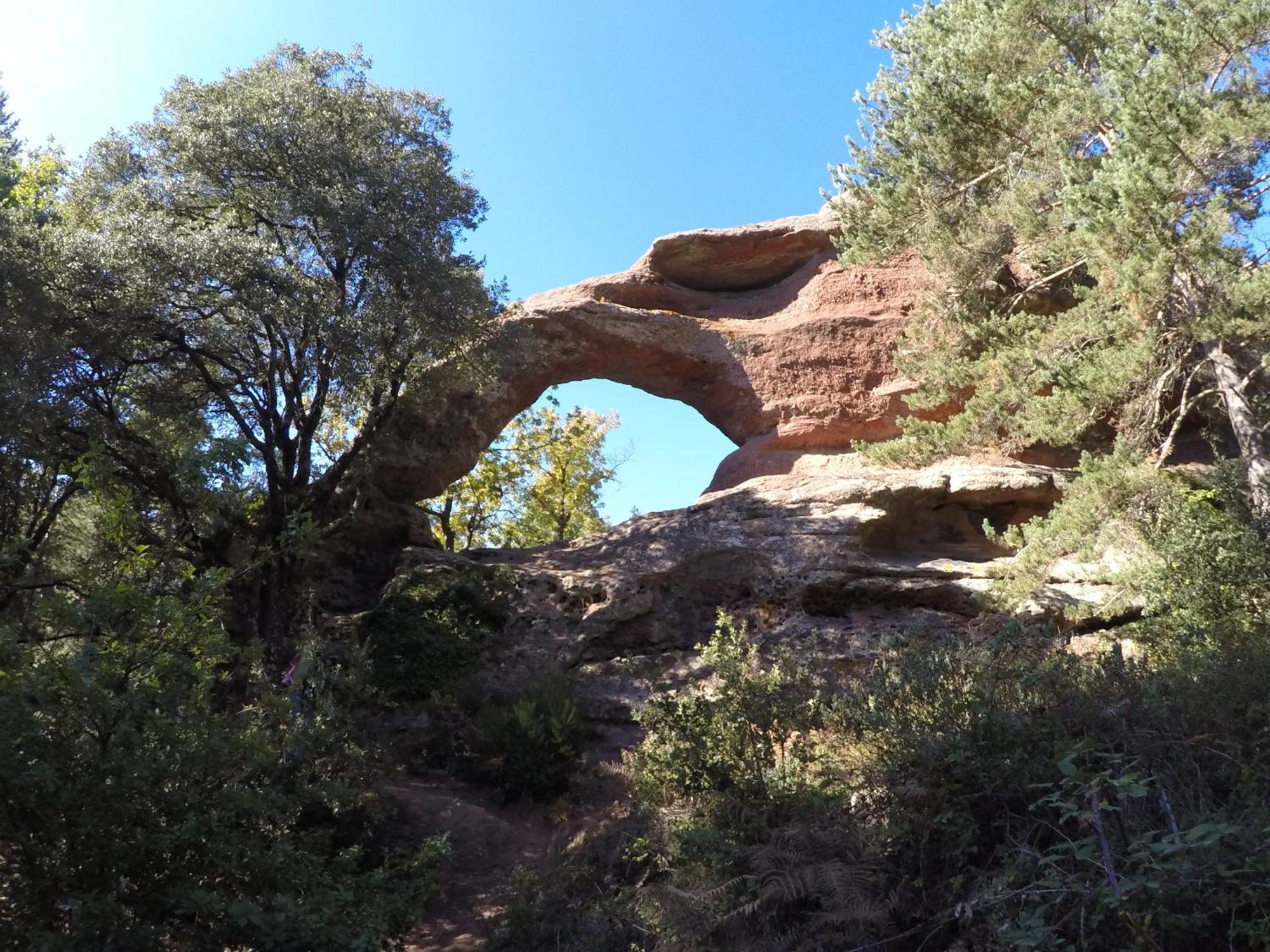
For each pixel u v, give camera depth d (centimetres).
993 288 1898
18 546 622
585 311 2455
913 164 1736
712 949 623
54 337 1538
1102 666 635
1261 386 1642
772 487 2048
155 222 1648
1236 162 1416
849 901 558
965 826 553
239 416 1770
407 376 2005
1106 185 1330
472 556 2094
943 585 1711
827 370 2397
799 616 1733
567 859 986
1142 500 1362
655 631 1814
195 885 541
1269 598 984
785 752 784
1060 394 1474
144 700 539
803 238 2664
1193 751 512
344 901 590
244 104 1811
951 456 1847
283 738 685
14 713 489
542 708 1452
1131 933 409
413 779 1399
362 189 1873
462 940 940
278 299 1641
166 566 668
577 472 3669
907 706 664
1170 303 1470
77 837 519
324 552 2061
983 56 1717
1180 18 1409
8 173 1978
